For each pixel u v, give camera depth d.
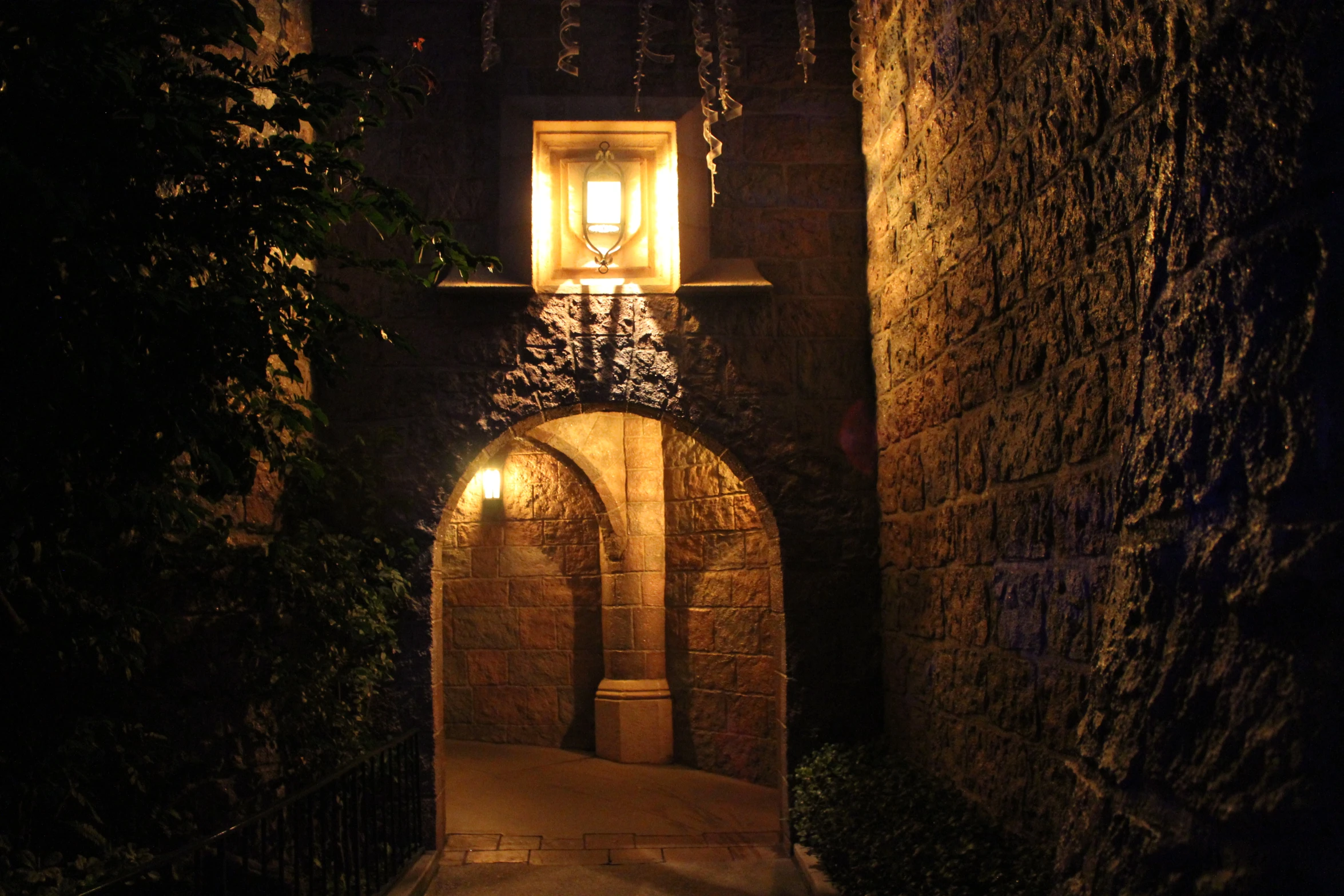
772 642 8.12
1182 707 1.55
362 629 5.34
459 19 6.47
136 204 2.89
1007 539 4.09
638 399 6.31
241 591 5.08
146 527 3.21
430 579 6.11
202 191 3.14
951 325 4.78
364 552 5.86
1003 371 4.12
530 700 10.01
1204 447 1.64
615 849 6.34
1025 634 3.91
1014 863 3.73
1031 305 3.82
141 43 2.88
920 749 5.39
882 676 6.21
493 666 10.14
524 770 8.70
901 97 5.56
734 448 6.31
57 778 3.69
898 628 5.88
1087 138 3.33
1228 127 1.73
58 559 3.46
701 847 6.38
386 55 6.39
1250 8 1.71
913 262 5.41
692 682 8.98
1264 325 1.55
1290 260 1.51
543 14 6.50
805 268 6.45
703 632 8.88
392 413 6.22
